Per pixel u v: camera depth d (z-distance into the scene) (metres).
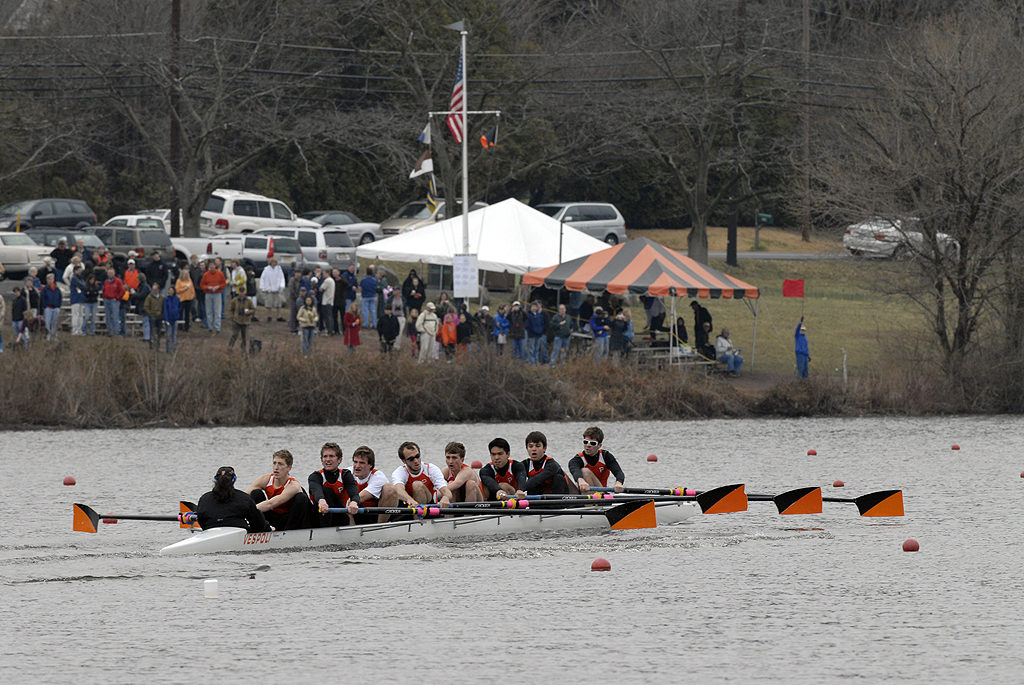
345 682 48.12
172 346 143.25
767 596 62.22
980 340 159.50
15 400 129.38
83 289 147.38
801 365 158.62
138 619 57.00
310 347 146.38
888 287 161.38
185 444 119.31
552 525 79.38
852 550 74.19
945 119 158.50
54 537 75.25
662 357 156.50
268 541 71.06
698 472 105.75
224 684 47.88
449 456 77.06
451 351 149.38
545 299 172.50
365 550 72.00
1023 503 91.56
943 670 49.66
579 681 48.22
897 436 132.50
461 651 52.25
